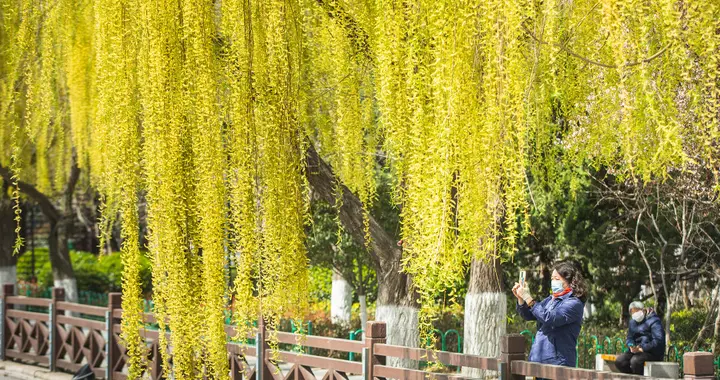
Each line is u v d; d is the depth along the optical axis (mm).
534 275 19312
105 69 8969
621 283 18375
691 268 17875
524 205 5676
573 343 8125
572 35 7965
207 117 8070
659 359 11195
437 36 5754
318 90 9859
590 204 18000
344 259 19094
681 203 14961
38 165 20594
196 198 8562
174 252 8664
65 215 25344
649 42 6422
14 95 15617
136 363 10062
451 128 5590
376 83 7887
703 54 5191
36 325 16703
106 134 9297
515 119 6000
